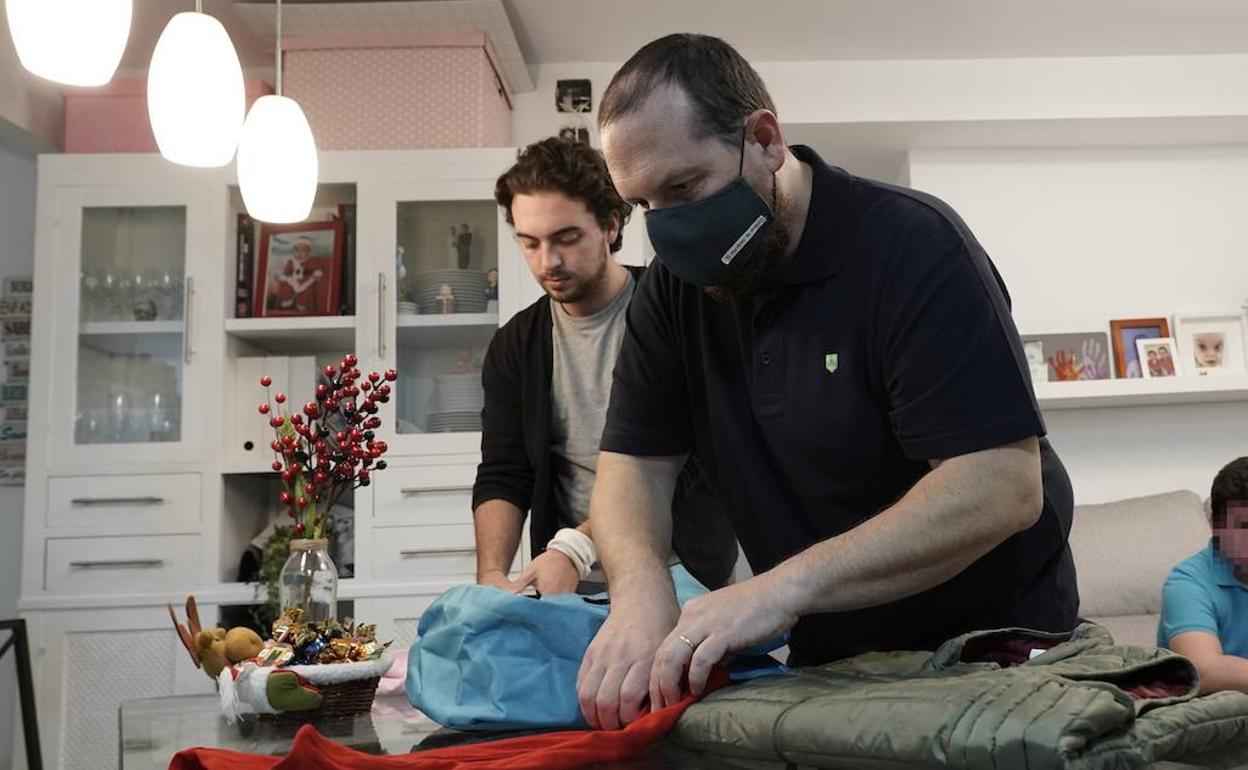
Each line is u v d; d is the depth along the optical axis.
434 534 3.15
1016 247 3.87
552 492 1.93
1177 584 2.26
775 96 3.63
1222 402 3.79
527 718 0.95
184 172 3.29
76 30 1.63
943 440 1.00
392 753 0.90
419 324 3.27
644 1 3.25
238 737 1.04
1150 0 3.30
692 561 1.74
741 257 1.08
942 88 3.65
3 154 3.55
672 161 1.03
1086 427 3.78
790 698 0.78
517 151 3.28
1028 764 0.59
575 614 1.00
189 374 3.21
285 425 1.47
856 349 1.10
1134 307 3.86
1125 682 0.76
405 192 3.27
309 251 3.35
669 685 0.89
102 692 3.05
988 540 0.99
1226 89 3.68
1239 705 0.71
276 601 3.01
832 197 1.11
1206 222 3.90
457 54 3.34
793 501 1.20
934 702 0.66
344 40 3.35
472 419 3.23
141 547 3.14
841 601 0.97
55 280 3.24
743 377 1.22
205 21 1.88
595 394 1.90
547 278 1.81
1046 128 3.71
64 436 3.18
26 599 3.07
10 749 3.30
